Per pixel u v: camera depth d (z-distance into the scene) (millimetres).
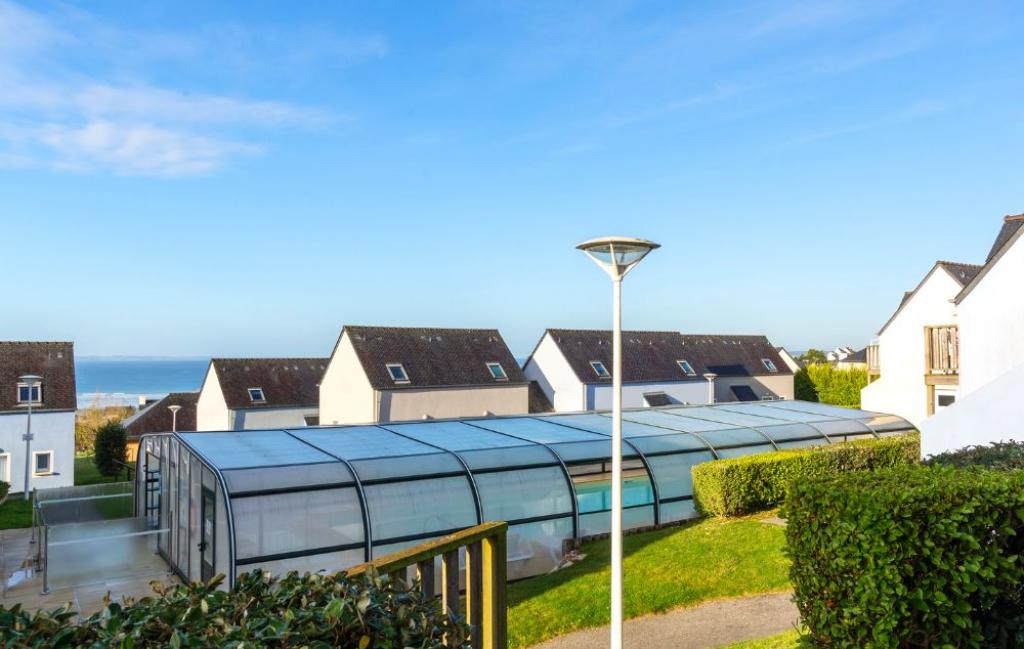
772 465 17031
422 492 15039
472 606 5293
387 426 20219
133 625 3084
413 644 3398
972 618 6461
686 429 21391
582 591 12148
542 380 47219
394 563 4414
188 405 50062
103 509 22344
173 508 17797
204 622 3125
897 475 7129
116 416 58688
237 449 15797
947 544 6215
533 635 10500
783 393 52719
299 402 45094
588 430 20234
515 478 16328
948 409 13664
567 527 16500
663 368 48000
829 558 6500
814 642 6957
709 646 9648
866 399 33438
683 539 14914
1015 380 12336
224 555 13125
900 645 6219
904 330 31953
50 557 17734
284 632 2971
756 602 11203
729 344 54156
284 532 13352
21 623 2955
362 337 40062
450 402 39688
